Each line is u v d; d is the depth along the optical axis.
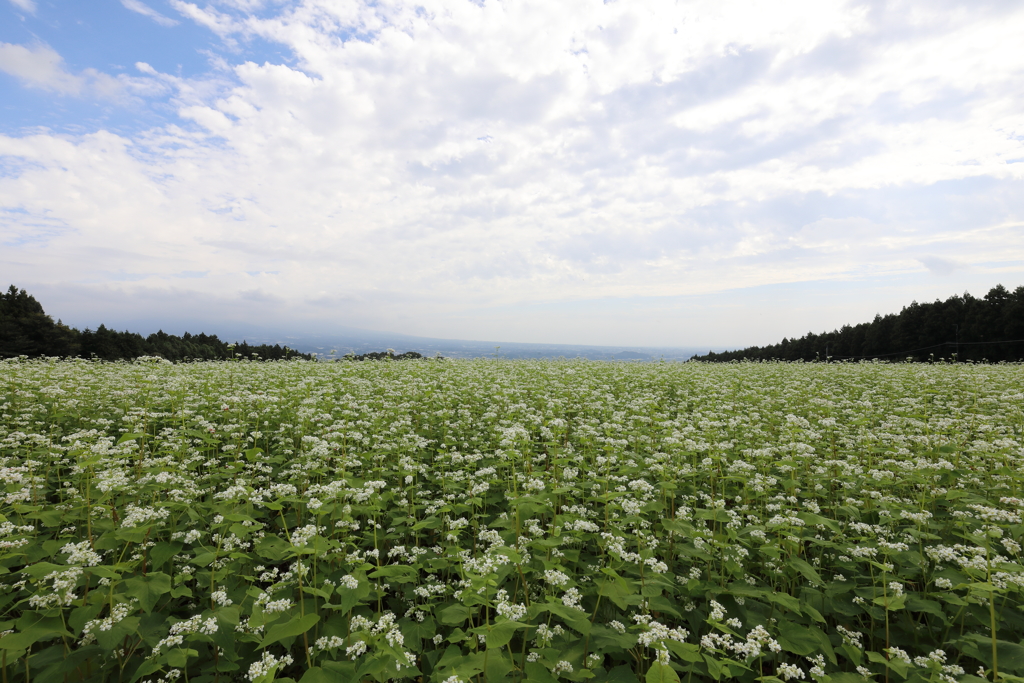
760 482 7.47
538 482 6.46
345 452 8.84
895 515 6.51
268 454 10.34
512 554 4.68
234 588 5.42
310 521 7.42
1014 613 5.14
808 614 5.14
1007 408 12.93
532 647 4.96
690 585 5.51
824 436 11.55
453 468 9.50
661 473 7.87
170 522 6.49
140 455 8.55
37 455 8.50
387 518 7.62
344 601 4.38
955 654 5.09
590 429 9.76
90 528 6.14
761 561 6.40
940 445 9.07
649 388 19.75
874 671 4.75
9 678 4.30
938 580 5.25
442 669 4.54
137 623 4.39
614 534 5.91
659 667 3.73
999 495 7.80
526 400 15.38
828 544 6.12
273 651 5.00
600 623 5.19
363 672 3.72
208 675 4.47
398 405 13.22
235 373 18.45
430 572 6.00
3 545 4.96
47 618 4.40
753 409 13.95
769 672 4.92
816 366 30.70
